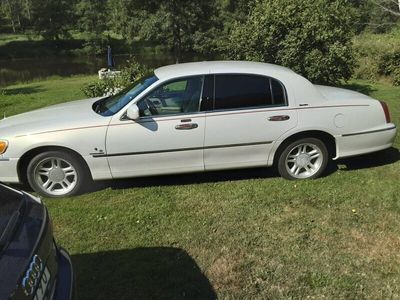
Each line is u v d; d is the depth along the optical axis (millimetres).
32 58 66750
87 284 3926
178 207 5297
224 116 5527
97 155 5480
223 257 4254
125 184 6004
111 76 12383
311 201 5316
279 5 11125
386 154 6805
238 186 5797
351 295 3676
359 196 5410
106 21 67500
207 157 5637
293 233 4629
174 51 51844
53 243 2941
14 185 5844
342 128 5785
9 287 2275
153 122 5445
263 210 5133
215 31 46469
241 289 3795
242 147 5648
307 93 5711
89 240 4664
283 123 5641
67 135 5410
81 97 14016
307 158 5887
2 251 2420
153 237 4664
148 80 5727
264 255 4266
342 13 11180
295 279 3898
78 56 67375
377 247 4340
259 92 5625
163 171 5641
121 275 4043
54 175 5617
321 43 11102
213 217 5020
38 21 72938
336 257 4195
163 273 4051
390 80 17219
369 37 21578
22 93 18359
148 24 44719
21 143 5418
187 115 5492
